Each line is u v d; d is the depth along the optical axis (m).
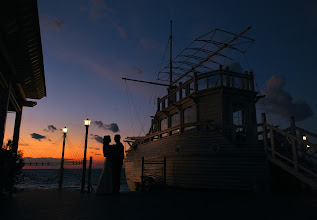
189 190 11.87
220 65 13.97
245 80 14.52
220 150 11.75
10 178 7.67
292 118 12.12
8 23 6.45
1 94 9.10
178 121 17.14
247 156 11.07
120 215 4.39
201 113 14.31
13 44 7.69
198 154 12.40
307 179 8.55
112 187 8.33
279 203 6.44
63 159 13.66
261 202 6.67
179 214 4.62
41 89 13.30
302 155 11.23
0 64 8.30
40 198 6.93
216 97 13.85
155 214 4.57
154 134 16.77
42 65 10.29
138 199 7.04
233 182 11.06
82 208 5.13
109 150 8.44
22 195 7.80
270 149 10.53
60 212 4.61
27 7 6.32
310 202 6.66
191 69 18.31
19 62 9.12
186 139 13.18
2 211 4.63
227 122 13.31
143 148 18.22
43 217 4.08
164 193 9.46
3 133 8.98
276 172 11.20
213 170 11.70
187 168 12.63
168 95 18.81
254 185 10.36
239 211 5.07
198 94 14.42
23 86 12.12
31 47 8.30
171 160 13.69
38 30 7.59
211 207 5.64
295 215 4.62
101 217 4.16
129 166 21.66
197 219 4.14
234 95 13.89
